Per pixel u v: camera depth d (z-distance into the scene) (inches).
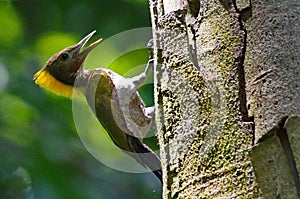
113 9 658.8
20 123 578.6
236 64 245.6
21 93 595.8
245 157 235.3
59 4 676.1
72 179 558.9
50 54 641.0
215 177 241.8
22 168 553.0
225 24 252.1
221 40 251.9
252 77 240.4
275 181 226.1
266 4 242.8
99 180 574.6
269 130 230.5
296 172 223.8
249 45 244.1
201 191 244.4
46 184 548.4
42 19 673.0
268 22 241.1
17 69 623.8
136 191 589.9
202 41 259.3
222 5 253.9
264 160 229.6
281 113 230.4
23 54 641.0
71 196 551.8
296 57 235.9
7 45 651.5
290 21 239.9
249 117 238.4
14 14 677.3
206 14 259.1
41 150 563.5
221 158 242.1
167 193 258.5
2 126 574.2
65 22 666.2
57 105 588.4
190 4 267.9
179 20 271.3
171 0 277.4
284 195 223.6
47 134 573.6
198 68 259.6
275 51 237.5
